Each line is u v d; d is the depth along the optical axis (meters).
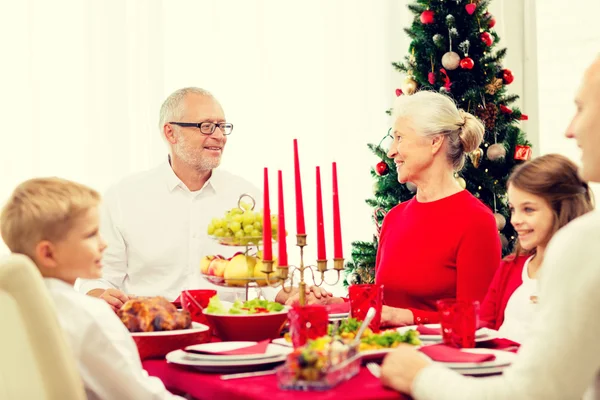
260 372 1.56
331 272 4.62
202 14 4.38
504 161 4.17
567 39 5.13
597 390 1.34
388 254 2.62
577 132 1.39
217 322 1.93
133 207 3.11
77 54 4.07
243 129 4.49
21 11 3.95
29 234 1.64
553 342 1.26
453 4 4.23
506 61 5.23
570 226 1.31
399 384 1.38
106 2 4.13
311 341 1.47
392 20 4.88
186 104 3.10
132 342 1.63
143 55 4.22
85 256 1.67
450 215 2.52
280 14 4.59
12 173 3.92
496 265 2.48
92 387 1.57
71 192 1.67
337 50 4.74
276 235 2.11
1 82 3.90
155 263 3.09
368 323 1.76
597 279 1.24
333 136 4.73
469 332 1.69
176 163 3.15
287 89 4.61
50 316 1.28
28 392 1.28
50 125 4.00
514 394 1.28
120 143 4.14
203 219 3.14
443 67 4.20
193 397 1.63
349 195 4.76
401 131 2.61
